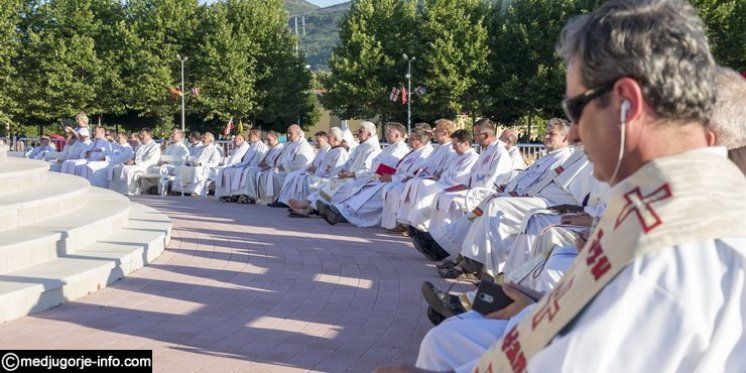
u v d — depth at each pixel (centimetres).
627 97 157
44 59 4947
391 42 4912
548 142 786
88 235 788
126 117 5647
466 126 5088
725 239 145
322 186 1410
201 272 772
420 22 4884
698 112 158
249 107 5303
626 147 162
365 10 5009
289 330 560
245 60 5306
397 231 1184
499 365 170
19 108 4944
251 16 5466
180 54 5328
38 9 5053
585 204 689
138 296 653
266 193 1644
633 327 142
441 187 1038
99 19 5244
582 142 171
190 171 1878
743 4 4131
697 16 162
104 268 684
